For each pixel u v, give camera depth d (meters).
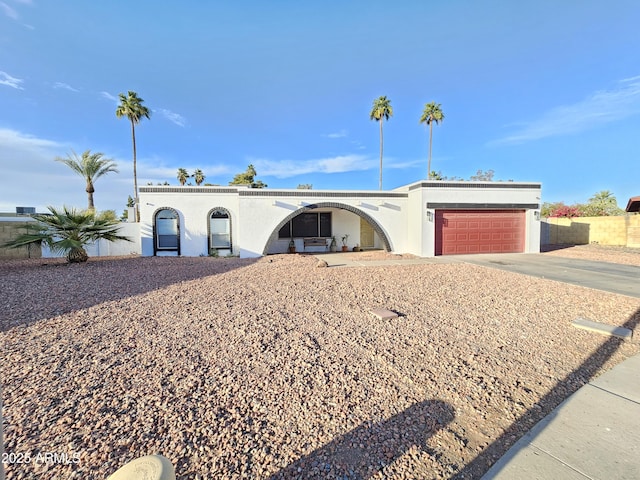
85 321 5.18
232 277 9.13
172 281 8.43
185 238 15.58
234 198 16.00
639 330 5.02
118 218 15.62
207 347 4.21
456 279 9.13
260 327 4.99
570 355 4.11
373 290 7.66
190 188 15.56
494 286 8.19
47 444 2.37
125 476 1.65
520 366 3.79
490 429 2.67
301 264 11.97
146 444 2.40
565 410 2.94
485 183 15.93
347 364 3.78
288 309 6.01
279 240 18.38
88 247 16.31
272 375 3.49
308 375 3.50
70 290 7.27
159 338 4.50
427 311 5.97
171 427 2.60
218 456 2.30
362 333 4.81
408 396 3.13
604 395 3.19
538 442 2.52
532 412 2.91
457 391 3.23
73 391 3.10
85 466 2.17
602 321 5.43
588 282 8.74
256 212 15.43
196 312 5.74
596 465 2.27
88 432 2.51
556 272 10.39
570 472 2.21
